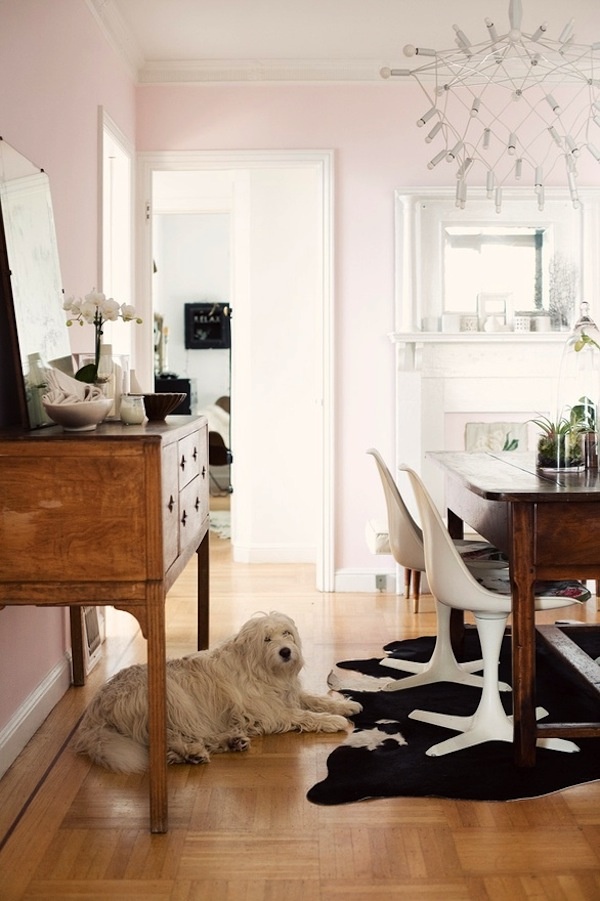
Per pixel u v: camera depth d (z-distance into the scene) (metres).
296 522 6.30
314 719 3.26
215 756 3.03
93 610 4.12
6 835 2.48
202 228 10.84
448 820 2.56
